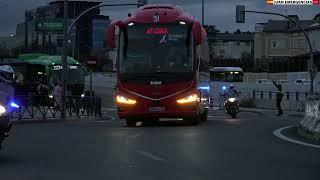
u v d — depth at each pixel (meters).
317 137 18.77
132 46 25.06
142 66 24.89
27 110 32.91
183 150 15.94
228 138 19.41
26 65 57.16
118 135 20.75
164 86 24.75
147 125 26.81
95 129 24.12
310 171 12.33
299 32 128.38
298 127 22.02
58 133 22.03
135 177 11.52
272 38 134.75
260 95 60.81
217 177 11.53
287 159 14.17
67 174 11.94
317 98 20.05
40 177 11.59
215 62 122.56
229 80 102.19
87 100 38.84
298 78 91.06
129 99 24.83
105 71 128.38
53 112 35.62
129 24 25.16
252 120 31.62
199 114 26.72
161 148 16.42
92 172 12.19
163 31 25.00
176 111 24.73
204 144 17.48
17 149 16.48
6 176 11.71
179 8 26.56
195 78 24.94
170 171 12.27
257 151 15.77
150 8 26.08
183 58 24.92
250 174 11.91
